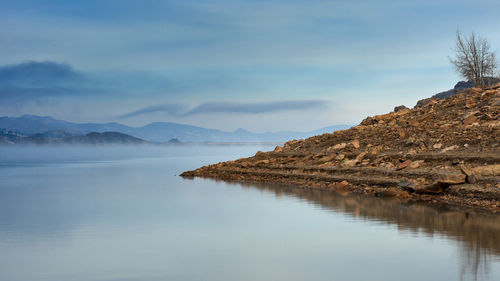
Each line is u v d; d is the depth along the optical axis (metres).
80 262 17.62
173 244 20.16
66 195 42.16
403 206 27.33
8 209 32.56
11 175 77.38
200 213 28.45
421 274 14.66
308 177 43.03
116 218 27.52
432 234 19.75
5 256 18.70
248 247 19.20
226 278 15.23
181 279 15.25
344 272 15.34
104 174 75.69
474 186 27.89
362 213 25.69
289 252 18.14
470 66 63.66
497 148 31.72
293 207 29.20
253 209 29.19
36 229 24.47
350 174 39.38
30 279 15.78
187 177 61.88
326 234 20.91
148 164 115.81
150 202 34.78
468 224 21.38
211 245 19.78
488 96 45.50
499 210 24.38
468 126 38.66
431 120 45.88
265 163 55.44
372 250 17.78
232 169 59.41
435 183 29.30
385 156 39.44
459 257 16.20
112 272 16.23
